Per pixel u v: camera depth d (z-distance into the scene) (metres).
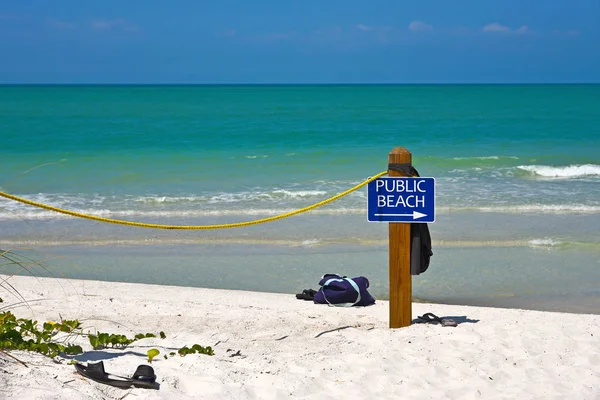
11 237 12.38
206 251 11.46
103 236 12.53
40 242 12.08
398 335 6.02
